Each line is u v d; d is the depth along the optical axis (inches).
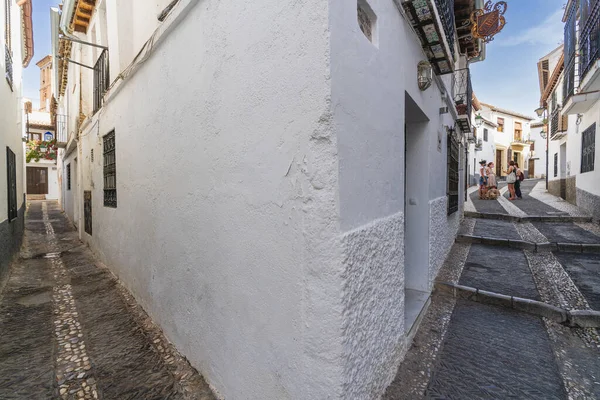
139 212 153.3
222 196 89.4
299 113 66.4
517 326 130.4
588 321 129.1
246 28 78.9
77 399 94.3
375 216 83.8
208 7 93.0
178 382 100.2
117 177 190.7
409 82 119.9
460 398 87.5
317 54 62.7
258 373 78.1
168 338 124.8
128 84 164.9
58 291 187.6
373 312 79.5
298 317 67.9
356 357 69.6
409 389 90.4
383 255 86.9
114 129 197.0
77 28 297.9
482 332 125.0
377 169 85.7
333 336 63.2
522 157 1237.1
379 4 87.5
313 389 65.7
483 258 223.9
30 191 960.9
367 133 79.2
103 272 218.1
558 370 101.2
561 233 284.0
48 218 551.8
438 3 132.1
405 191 161.6
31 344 126.4
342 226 65.1
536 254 233.0
